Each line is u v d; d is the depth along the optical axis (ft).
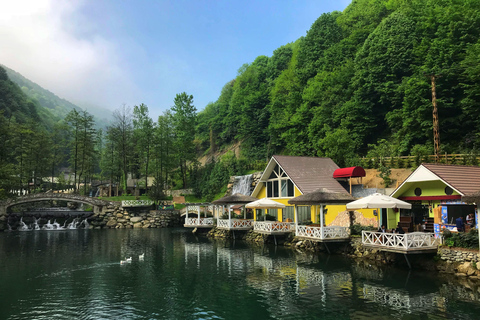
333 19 253.03
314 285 58.39
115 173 278.67
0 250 103.81
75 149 243.81
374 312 44.16
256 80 326.03
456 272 59.67
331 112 193.26
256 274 68.13
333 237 84.53
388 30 173.06
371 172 133.80
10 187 210.38
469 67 127.24
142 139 248.52
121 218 193.16
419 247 63.31
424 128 142.10
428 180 73.41
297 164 122.21
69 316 45.78
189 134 263.70
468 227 64.59
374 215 88.48
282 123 226.38
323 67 228.22
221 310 47.24
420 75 146.00
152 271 72.90
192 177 250.98
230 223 123.65
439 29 152.76
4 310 48.32
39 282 64.13
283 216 121.49
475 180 71.77
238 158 260.42
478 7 148.05
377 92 171.01
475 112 128.47
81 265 79.97
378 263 73.77
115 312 47.11
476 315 41.75
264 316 44.42
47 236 145.07
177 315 45.68
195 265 78.74
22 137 246.06
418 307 45.29
